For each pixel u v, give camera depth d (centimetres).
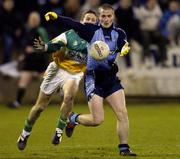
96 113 2831
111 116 4825
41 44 2919
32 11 6169
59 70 3064
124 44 2809
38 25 5353
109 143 3384
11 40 5853
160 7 6456
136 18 5822
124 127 2838
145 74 5925
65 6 5691
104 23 2797
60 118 3072
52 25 5353
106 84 2825
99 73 2811
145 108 5459
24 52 5619
